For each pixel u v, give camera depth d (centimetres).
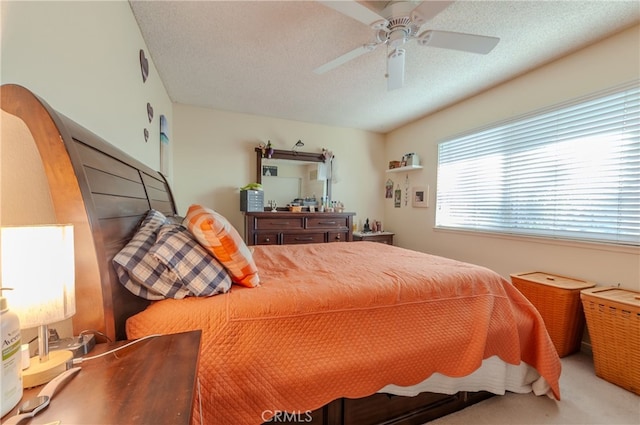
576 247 225
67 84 110
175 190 348
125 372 66
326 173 428
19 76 85
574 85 226
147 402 55
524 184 267
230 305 107
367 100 332
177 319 100
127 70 175
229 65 251
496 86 290
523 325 153
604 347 176
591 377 179
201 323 101
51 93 100
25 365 63
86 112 125
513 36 205
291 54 232
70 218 83
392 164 429
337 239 390
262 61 243
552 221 245
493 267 296
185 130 352
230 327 102
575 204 229
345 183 446
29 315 62
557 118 240
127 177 132
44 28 96
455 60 238
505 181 285
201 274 112
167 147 307
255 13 183
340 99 329
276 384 103
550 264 244
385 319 126
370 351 118
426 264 178
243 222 383
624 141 200
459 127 337
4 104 77
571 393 162
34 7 92
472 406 150
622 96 201
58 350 71
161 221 139
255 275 132
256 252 223
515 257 273
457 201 343
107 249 94
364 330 121
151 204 161
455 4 172
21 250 61
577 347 211
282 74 267
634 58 193
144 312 102
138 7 178
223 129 371
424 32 166
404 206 430
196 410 92
